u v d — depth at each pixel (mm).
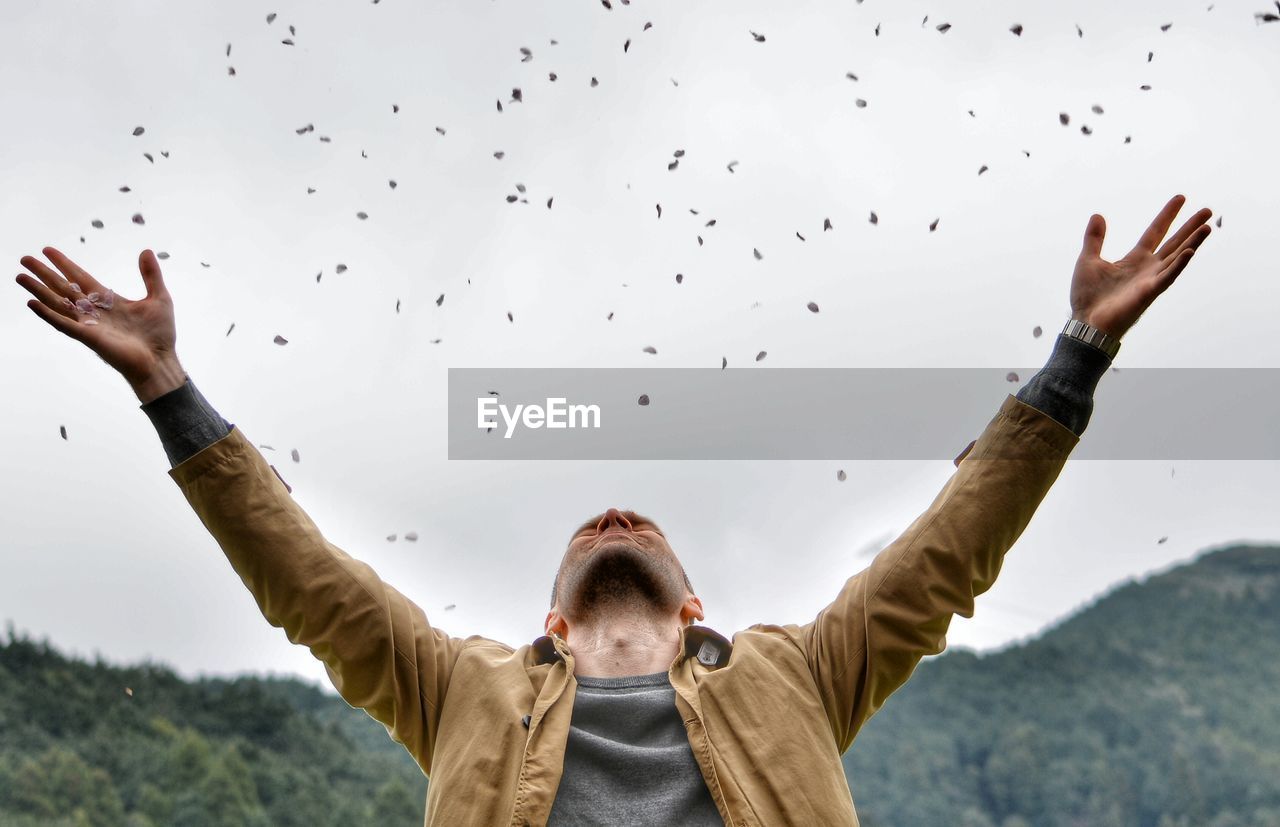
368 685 3859
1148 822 89062
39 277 3895
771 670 3811
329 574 3838
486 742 3584
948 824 82438
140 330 3896
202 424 3852
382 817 33062
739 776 3506
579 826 3406
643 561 4207
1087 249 4164
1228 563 148375
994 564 3930
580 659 4035
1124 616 132875
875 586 3916
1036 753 92312
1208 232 4074
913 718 96812
